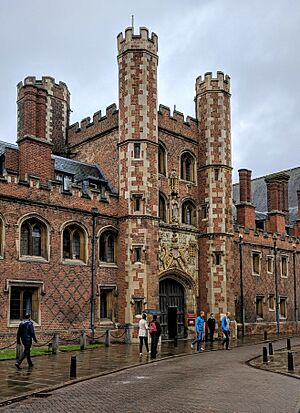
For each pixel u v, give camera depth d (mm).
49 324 25484
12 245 24406
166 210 32219
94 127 33562
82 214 27688
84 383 14672
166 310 31703
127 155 29797
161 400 12164
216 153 34281
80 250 27719
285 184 47500
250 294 37656
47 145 27422
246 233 38156
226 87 35375
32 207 25453
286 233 44875
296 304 42562
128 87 30391
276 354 23516
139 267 28547
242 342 29906
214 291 32688
